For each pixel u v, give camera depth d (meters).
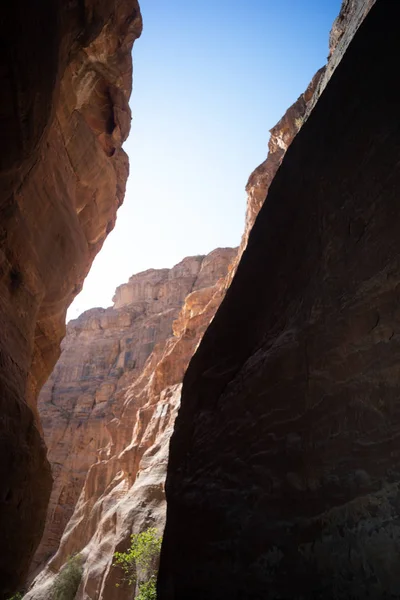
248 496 4.12
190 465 5.52
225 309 6.74
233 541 4.04
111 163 18.02
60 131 13.29
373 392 3.26
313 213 5.09
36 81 7.60
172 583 4.83
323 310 4.14
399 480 2.86
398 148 3.94
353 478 3.17
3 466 8.45
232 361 5.97
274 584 3.46
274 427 4.17
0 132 7.72
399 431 2.98
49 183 11.79
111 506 30.70
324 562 3.14
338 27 13.91
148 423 33.88
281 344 4.53
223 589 3.93
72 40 11.30
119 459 32.81
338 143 5.04
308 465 3.60
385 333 3.33
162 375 36.22
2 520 8.75
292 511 3.60
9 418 8.74
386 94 4.42
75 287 15.75
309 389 3.90
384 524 2.84
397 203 3.71
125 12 16.19
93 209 16.70
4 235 9.86
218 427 5.22
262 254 6.29
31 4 6.82
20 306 10.63
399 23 4.57
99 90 17.08
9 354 9.45
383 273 3.56
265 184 31.30
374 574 2.78
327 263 4.38
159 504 23.17
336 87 5.55
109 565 22.58
